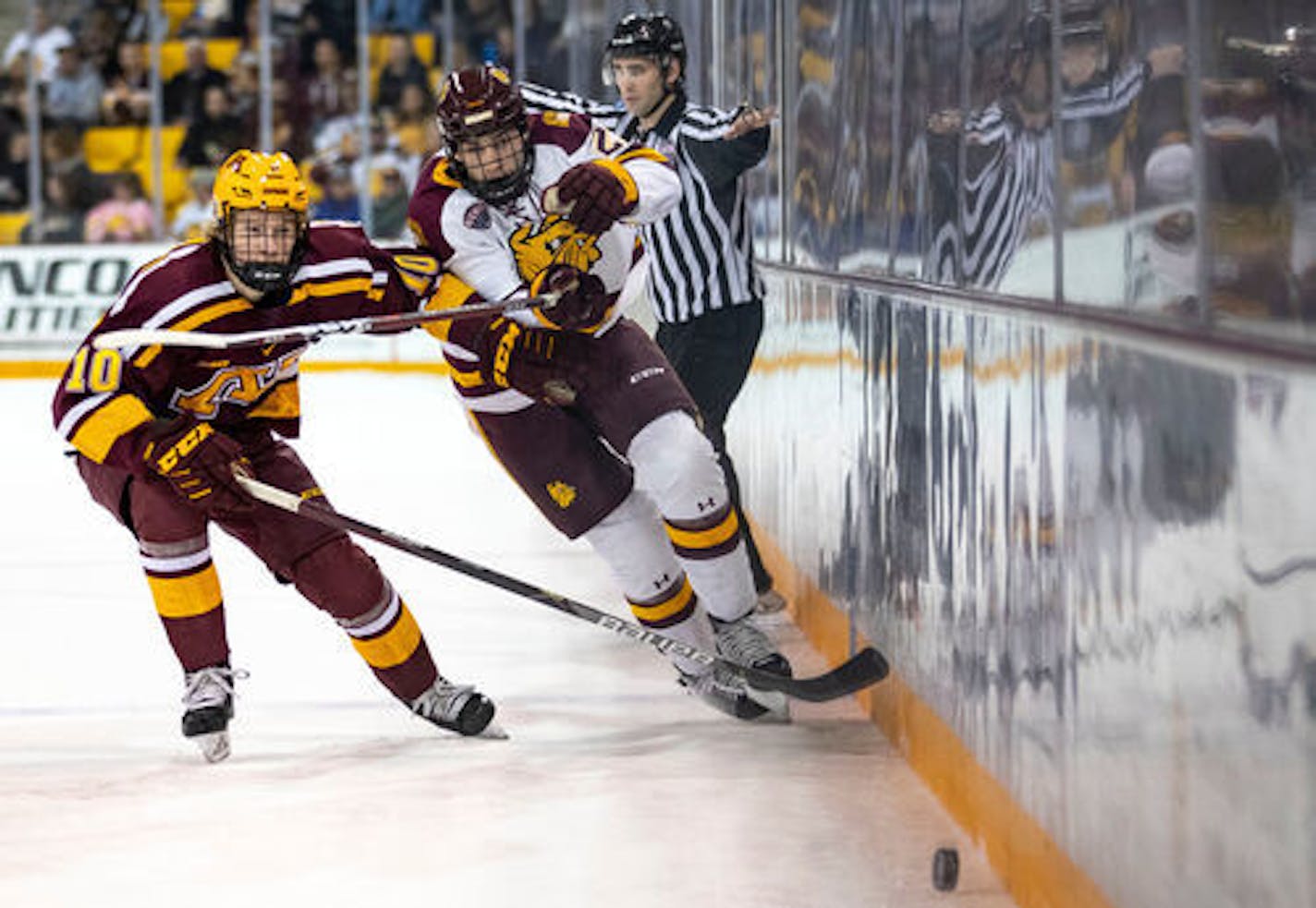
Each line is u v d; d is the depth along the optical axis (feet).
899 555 34.12
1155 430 20.21
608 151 33.30
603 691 39.37
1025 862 25.73
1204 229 19.10
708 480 34.09
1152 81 20.66
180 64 116.37
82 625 47.19
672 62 42.73
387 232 115.34
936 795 31.37
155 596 34.01
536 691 39.42
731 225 43.42
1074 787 23.35
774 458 49.67
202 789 32.48
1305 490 16.10
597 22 98.53
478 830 29.81
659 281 44.32
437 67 115.14
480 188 32.17
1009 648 26.55
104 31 115.34
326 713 37.86
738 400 57.67
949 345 30.25
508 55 113.50
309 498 34.17
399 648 34.91
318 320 32.30
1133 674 21.01
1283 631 16.65
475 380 34.12
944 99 31.19
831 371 40.86
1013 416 26.30
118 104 115.03
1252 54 18.30
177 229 116.16
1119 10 21.81
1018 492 26.03
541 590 33.78
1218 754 18.30
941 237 31.35
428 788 32.27
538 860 28.27
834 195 41.34
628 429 33.81
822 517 41.91
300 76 114.93
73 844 29.37
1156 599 20.21
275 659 43.06
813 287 43.34
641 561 35.17
